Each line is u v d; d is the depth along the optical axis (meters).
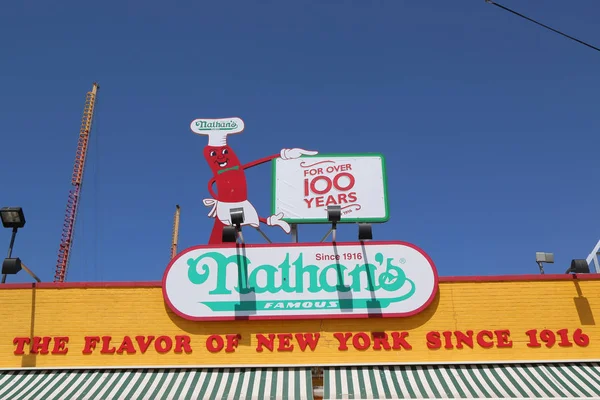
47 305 15.52
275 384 13.93
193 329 15.29
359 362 14.74
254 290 15.52
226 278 15.66
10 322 15.32
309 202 18.86
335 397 13.23
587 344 14.80
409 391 13.39
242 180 19.84
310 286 15.52
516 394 13.04
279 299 15.40
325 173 19.20
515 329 15.05
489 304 15.33
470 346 14.88
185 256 15.88
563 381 13.70
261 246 15.97
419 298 15.27
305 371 14.59
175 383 14.11
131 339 15.18
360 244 15.95
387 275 15.56
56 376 14.57
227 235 15.86
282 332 15.20
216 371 14.70
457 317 15.23
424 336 15.03
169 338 15.16
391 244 15.90
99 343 15.14
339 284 15.52
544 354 14.73
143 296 15.66
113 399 13.33
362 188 18.92
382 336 15.05
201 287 15.57
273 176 19.30
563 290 15.41
